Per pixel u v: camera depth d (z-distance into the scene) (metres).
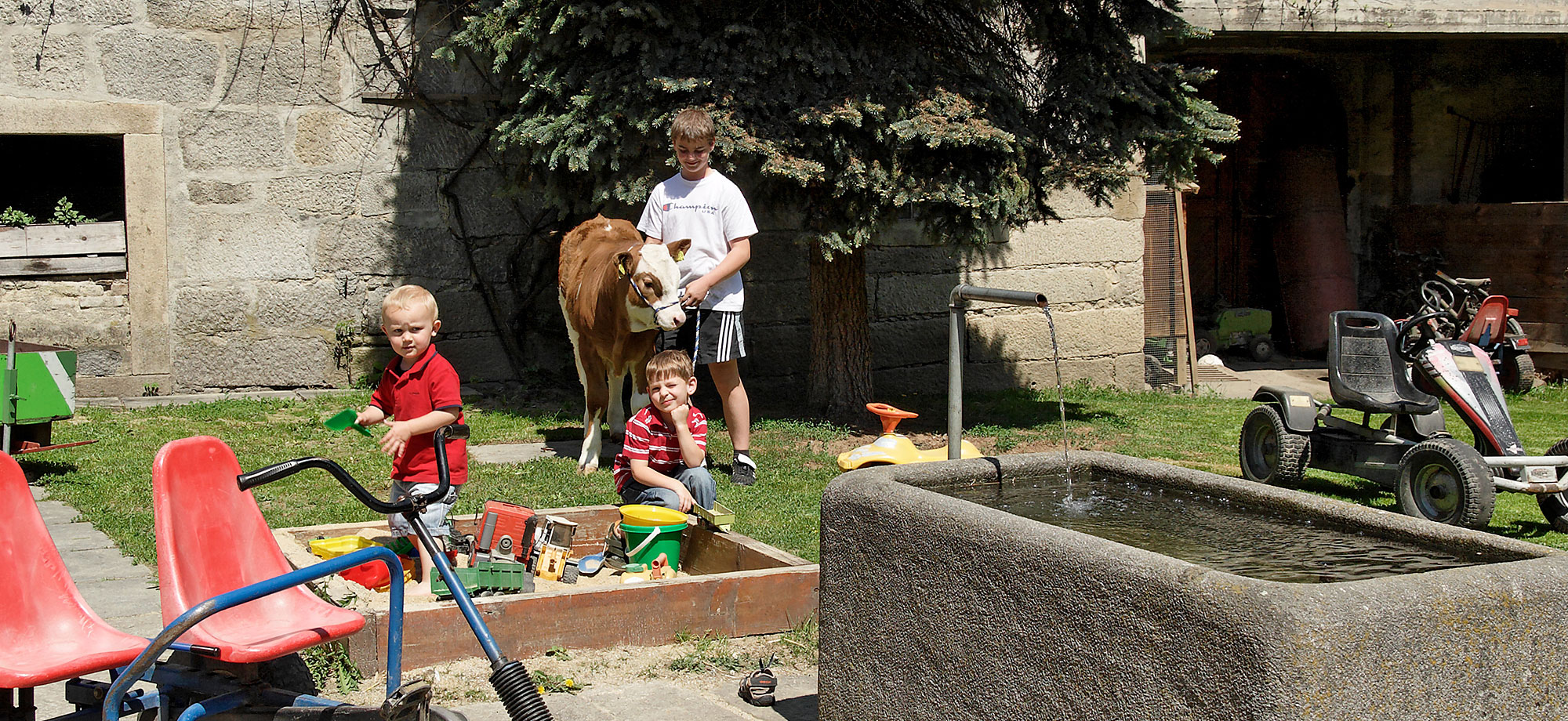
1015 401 11.69
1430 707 2.42
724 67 8.37
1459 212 16.42
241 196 10.79
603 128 8.38
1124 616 2.61
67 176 12.12
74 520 6.18
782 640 4.66
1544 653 2.54
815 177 8.12
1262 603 2.35
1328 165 17.52
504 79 10.01
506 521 5.21
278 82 10.83
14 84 10.05
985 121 8.45
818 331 10.21
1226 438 9.71
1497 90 17.69
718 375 7.42
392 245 11.23
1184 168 9.62
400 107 11.19
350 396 10.66
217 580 3.32
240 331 10.88
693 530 5.55
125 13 10.32
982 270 12.67
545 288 11.69
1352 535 3.34
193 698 3.14
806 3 8.64
